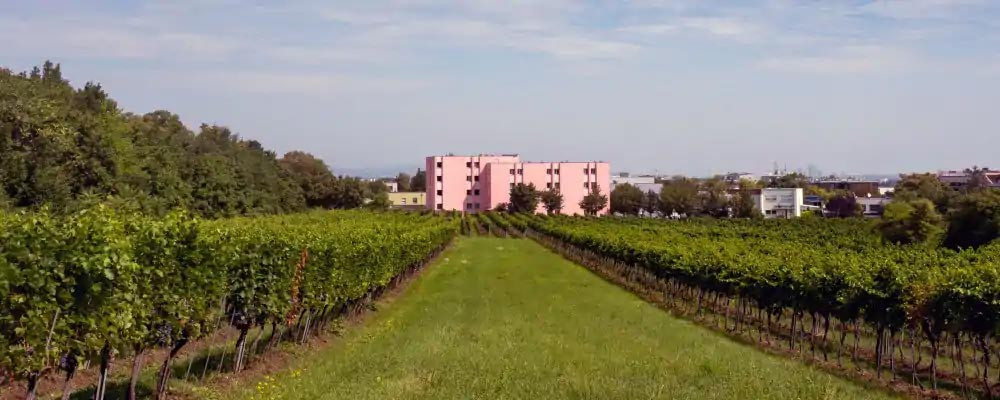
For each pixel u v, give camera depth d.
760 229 65.31
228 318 15.90
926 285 16.33
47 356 9.26
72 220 10.24
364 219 51.81
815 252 28.06
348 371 14.48
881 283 17.59
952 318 15.33
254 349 16.06
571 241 54.59
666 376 14.48
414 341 18.31
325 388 13.01
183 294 12.36
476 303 27.70
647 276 35.22
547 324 21.84
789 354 19.48
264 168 80.44
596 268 46.34
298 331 18.98
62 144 32.94
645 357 16.62
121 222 11.28
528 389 13.03
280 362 16.42
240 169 60.41
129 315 10.59
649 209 138.12
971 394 15.18
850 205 120.31
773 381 14.23
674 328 22.61
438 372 14.17
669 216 123.94
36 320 9.06
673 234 49.94
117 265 10.02
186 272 12.43
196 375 14.38
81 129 36.28
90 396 12.20
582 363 15.61
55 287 9.29
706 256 27.75
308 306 18.47
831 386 14.38
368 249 24.20
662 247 33.47
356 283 22.86
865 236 47.41
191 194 49.25
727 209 120.12
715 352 18.00
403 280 36.25
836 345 21.47
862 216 107.12
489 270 43.44
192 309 12.68
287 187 82.88
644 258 34.62
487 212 128.12
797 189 135.62
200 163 52.28
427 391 12.67
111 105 47.72
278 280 16.09
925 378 17.09
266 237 16.61
